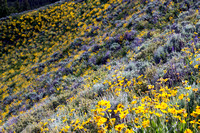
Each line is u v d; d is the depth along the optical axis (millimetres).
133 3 22922
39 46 28281
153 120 1800
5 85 19344
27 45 29641
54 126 3266
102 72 10297
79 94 5715
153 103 2014
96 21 26297
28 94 14141
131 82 3896
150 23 15148
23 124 5777
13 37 31656
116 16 23469
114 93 3443
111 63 11586
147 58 6324
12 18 36625
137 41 13078
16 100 14445
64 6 37969
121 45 14391
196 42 5023
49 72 17281
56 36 29391
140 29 15227
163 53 5500
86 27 26719
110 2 29844
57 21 33531
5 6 63031
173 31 8789
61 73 15109
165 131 1715
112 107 2758
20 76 20484
